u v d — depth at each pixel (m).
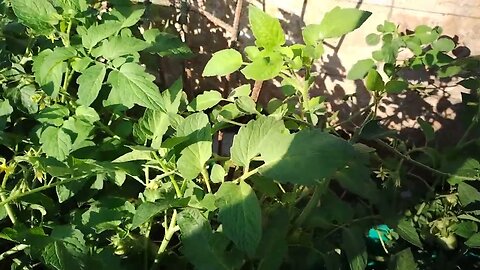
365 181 0.48
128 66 0.42
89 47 0.45
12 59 0.51
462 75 0.59
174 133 0.47
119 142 0.47
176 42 0.52
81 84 0.42
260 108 0.54
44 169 0.41
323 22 0.48
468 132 0.56
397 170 0.54
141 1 0.63
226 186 0.37
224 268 0.38
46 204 0.46
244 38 0.64
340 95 0.65
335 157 0.36
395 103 0.63
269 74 0.45
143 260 0.45
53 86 0.44
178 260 0.46
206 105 0.52
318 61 0.63
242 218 0.36
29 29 0.51
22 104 0.47
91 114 0.46
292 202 0.47
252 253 0.35
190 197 0.40
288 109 0.52
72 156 0.44
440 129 0.64
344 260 0.53
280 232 0.43
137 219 0.38
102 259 0.40
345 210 0.48
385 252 0.57
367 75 0.51
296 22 0.61
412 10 0.56
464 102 0.58
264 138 0.38
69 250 0.38
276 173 0.36
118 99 0.42
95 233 0.43
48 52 0.46
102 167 0.41
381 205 0.51
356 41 0.60
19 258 0.44
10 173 0.42
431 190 0.56
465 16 0.55
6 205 0.42
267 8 0.61
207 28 0.65
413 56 0.57
